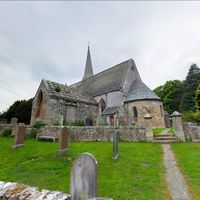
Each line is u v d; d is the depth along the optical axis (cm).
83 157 441
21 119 2772
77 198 424
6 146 1265
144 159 911
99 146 1200
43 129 1514
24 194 334
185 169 768
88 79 3728
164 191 577
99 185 620
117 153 962
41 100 2211
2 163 939
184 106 4300
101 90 2803
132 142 1370
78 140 1434
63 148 1038
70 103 2198
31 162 919
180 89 4969
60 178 701
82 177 431
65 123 2002
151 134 1364
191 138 1374
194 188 592
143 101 2262
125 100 2417
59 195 330
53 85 2252
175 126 1401
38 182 678
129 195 543
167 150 1112
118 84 2580
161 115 2288
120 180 653
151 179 666
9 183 388
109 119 2314
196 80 4603
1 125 1759
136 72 2941
